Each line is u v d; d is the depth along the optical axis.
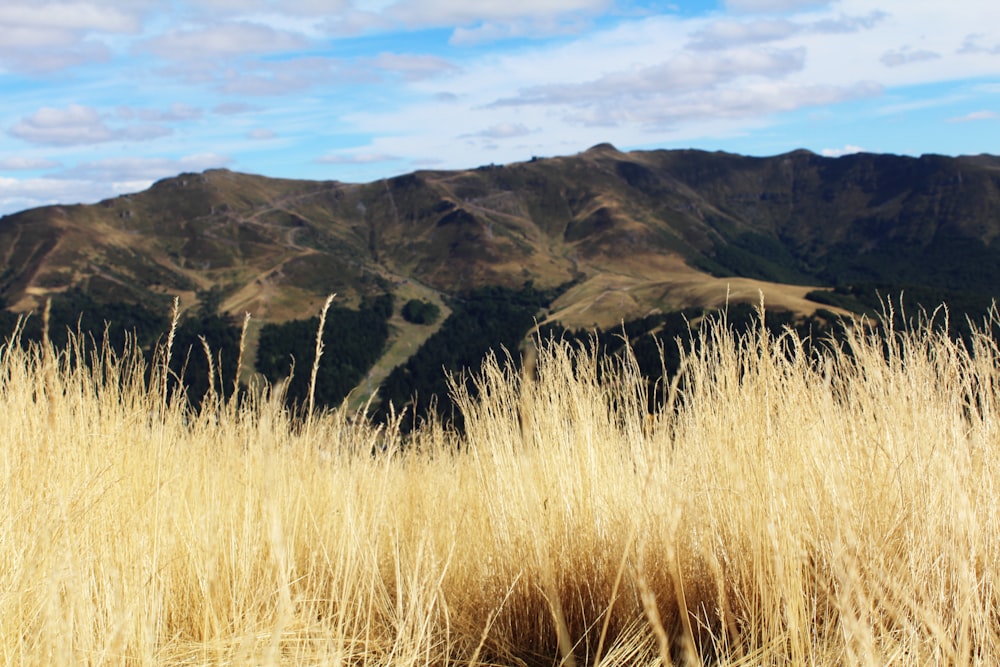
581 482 3.47
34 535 2.38
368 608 3.18
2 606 2.19
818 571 2.68
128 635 2.33
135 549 2.77
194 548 3.03
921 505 2.69
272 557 2.97
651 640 2.65
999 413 3.19
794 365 3.24
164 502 3.03
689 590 2.85
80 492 2.68
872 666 1.81
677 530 2.79
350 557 3.04
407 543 3.56
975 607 2.16
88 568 2.52
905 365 3.36
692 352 3.44
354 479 3.63
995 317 3.24
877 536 2.57
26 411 3.17
